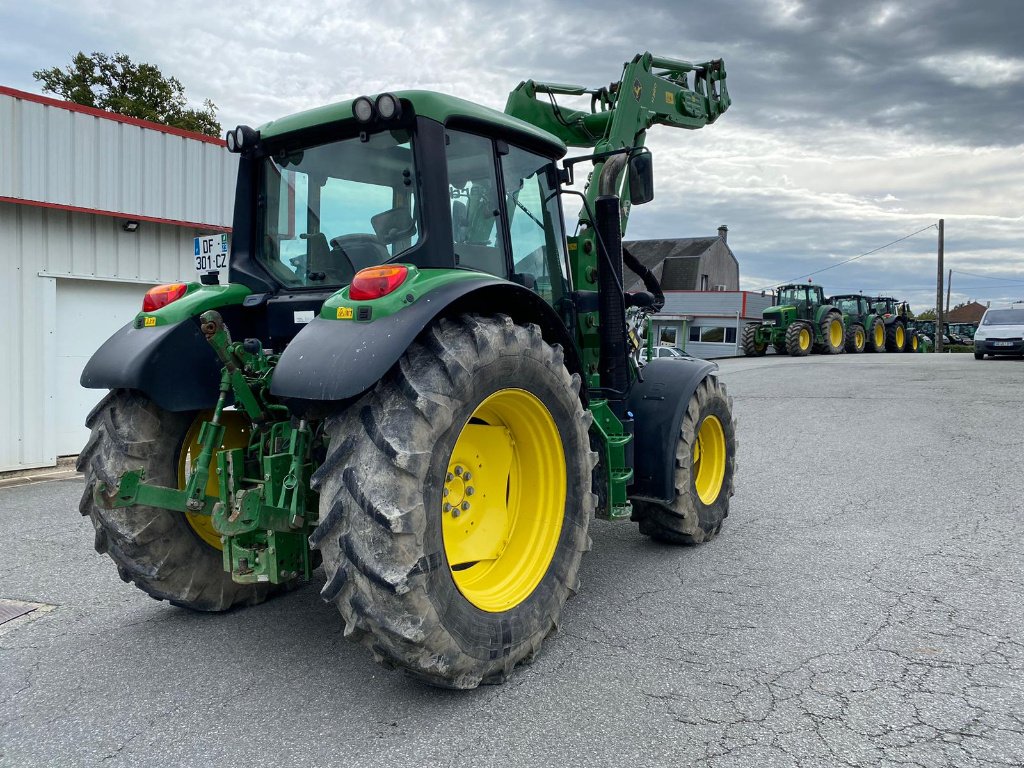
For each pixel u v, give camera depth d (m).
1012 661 3.12
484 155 3.65
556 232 4.25
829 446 8.23
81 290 9.40
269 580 2.97
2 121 8.30
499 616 2.98
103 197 9.27
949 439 8.30
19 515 6.36
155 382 3.32
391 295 2.77
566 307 4.31
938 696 2.83
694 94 6.00
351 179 3.44
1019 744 2.50
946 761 2.41
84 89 26.27
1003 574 4.19
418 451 2.62
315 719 2.77
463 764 2.45
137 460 3.43
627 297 4.79
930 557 4.51
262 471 3.31
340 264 3.48
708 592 4.02
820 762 2.41
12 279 8.64
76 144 8.98
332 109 3.41
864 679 2.98
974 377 14.41
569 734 2.62
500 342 2.99
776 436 8.95
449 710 2.81
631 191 4.17
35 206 8.76
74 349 9.37
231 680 3.11
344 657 3.33
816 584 4.10
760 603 3.84
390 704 2.88
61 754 2.55
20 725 2.76
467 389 2.84
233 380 3.21
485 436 3.30
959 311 87.81
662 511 4.66
